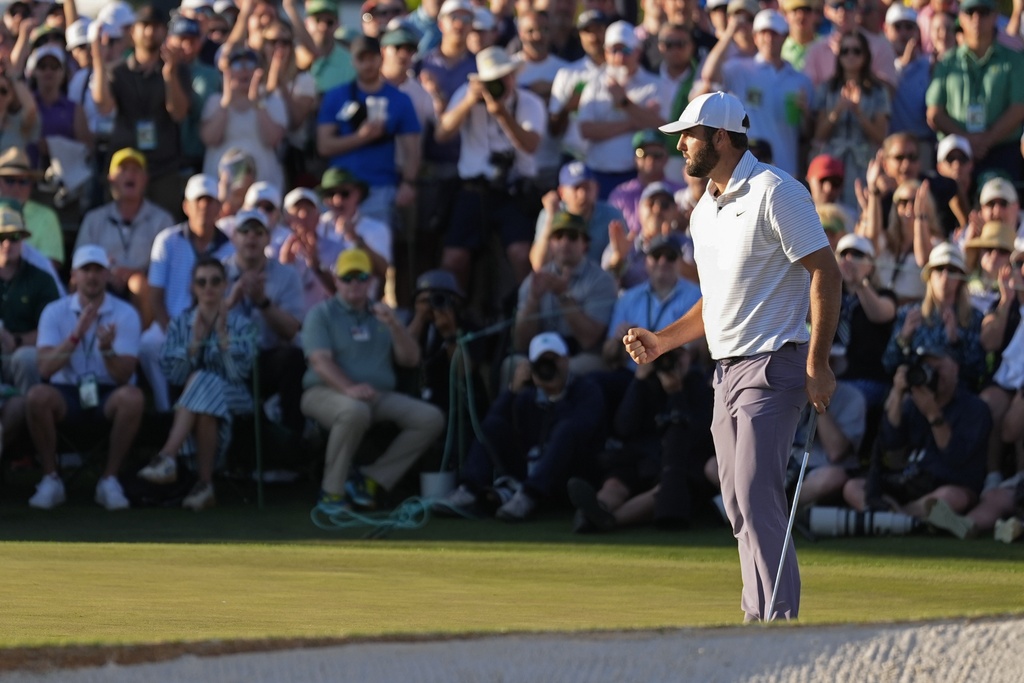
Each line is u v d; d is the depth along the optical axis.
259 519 30.81
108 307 32.69
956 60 39.12
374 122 38.12
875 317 31.55
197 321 32.66
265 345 33.97
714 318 16.84
